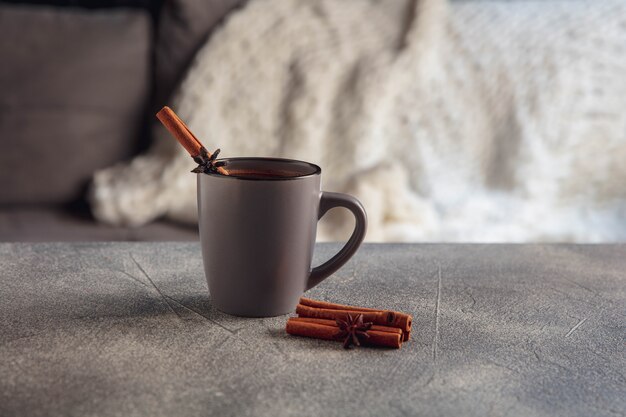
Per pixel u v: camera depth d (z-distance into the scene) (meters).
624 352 0.68
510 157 1.63
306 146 1.63
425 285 0.79
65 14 1.75
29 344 0.66
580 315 0.74
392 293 0.77
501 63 1.69
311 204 0.70
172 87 1.75
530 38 1.70
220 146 1.64
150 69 1.78
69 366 0.63
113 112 1.74
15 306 0.72
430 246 0.91
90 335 0.67
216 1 1.77
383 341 0.67
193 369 0.63
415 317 0.72
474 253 0.89
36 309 0.71
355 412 0.59
